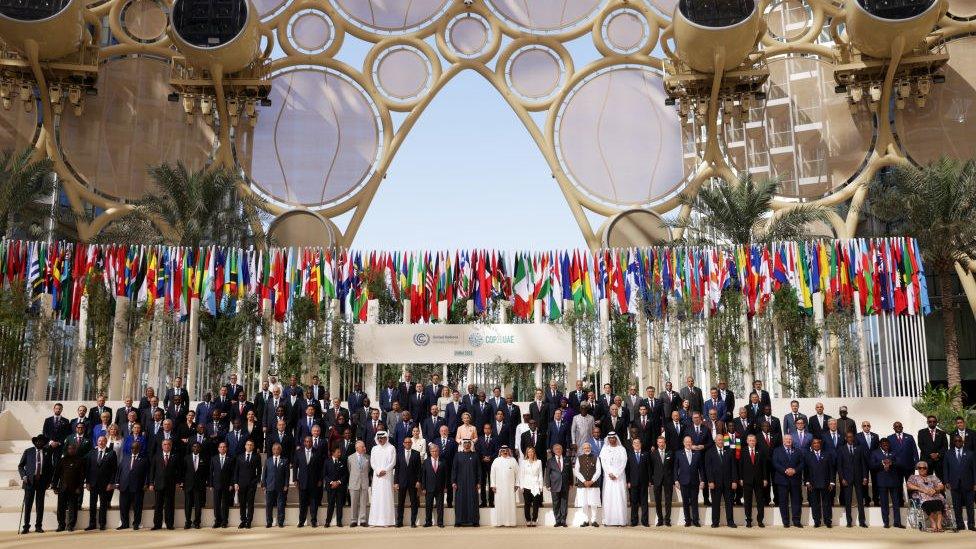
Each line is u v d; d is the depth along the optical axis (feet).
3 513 49.29
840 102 113.80
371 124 118.11
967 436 49.01
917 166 110.32
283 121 116.88
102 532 47.26
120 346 76.95
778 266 79.46
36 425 68.54
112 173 112.47
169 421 50.49
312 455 50.44
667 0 118.83
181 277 79.10
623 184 115.85
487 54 119.85
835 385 76.64
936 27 112.57
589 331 78.48
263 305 79.30
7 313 73.20
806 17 116.98
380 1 120.06
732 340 77.71
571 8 119.24
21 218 95.04
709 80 109.81
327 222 104.94
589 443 52.26
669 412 55.67
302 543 41.24
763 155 114.52
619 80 118.62
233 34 105.19
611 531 46.52
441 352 76.18
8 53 108.78
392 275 82.23
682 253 81.15
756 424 52.75
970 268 106.63
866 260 78.23
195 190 91.71
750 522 49.37
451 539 42.73
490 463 53.06
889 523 49.96
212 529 48.70
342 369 76.59
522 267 82.38
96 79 110.73
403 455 50.85
